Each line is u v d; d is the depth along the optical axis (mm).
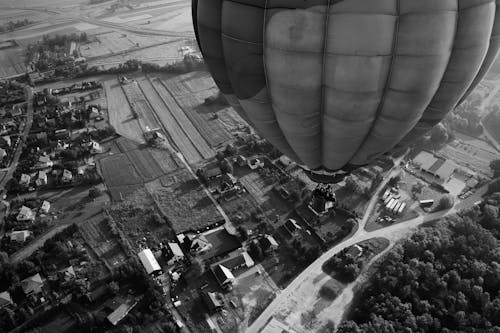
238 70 24547
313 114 24359
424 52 20344
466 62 22453
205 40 26062
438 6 19547
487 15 21281
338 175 31891
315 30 20094
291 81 22344
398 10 19578
